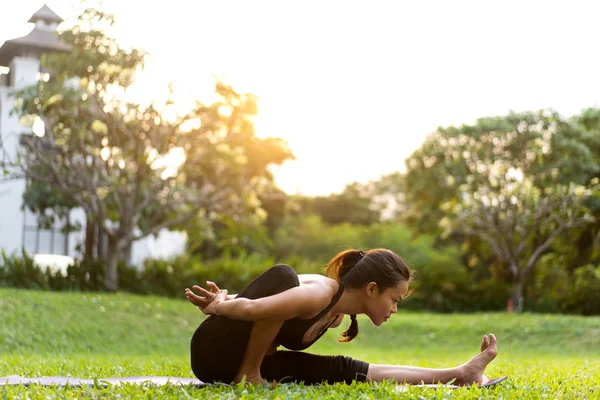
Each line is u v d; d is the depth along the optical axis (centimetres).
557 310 2425
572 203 2345
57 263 2152
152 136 1847
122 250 1912
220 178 2020
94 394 388
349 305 427
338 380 463
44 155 1847
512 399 417
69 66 1777
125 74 1769
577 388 488
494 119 2452
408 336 1680
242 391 391
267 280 409
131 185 1888
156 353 1259
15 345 1115
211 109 1866
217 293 416
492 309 2567
